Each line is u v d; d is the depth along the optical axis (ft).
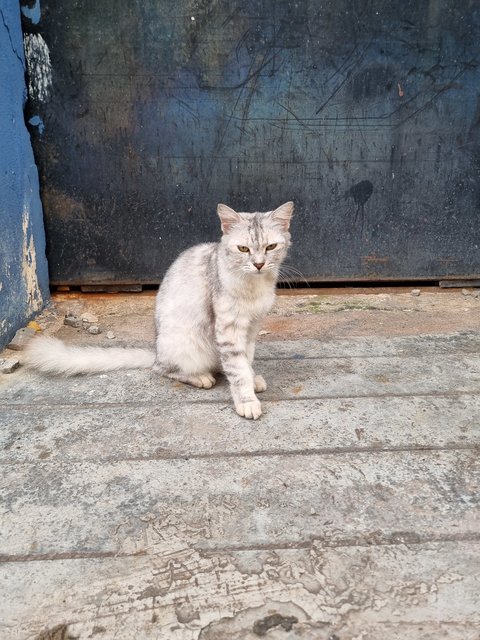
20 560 1.84
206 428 2.55
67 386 2.97
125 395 2.87
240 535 1.92
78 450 2.40
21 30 3.63
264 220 2.75
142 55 3.77
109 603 1.68
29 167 3.77
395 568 1.79
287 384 2.95
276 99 3.94
